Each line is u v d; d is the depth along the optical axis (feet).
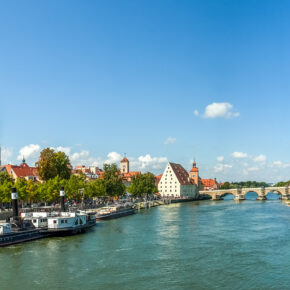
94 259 192.54
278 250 212.23
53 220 263.70
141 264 182.50
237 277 160.56
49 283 153.69
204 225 322.14
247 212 447.42
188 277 161.07
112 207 414.00
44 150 428.56
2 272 168.96
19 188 348.18
